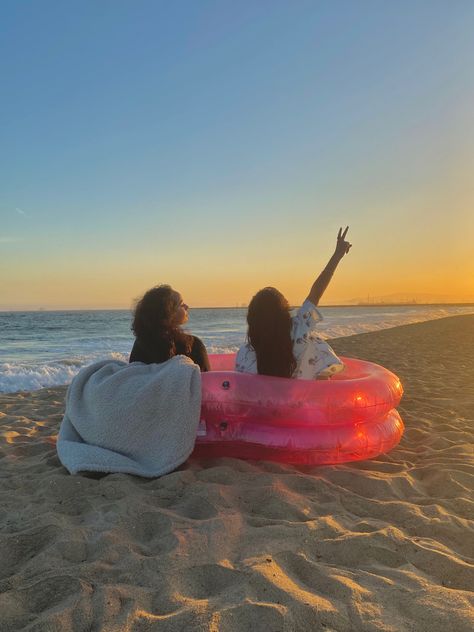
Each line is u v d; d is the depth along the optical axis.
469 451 3.78
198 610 1.70
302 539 2.24
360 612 1.70
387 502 2.72
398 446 4.04
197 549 2.14
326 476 3.17
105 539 2.23
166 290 3.66
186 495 2.78
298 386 3.38
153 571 1.97
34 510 2.61
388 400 3.57
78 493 2.83
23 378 7.93
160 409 3.20
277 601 1.75
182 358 3.40
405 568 2.03
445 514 2.57
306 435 3.39
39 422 4.89
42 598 1.82
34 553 2.19
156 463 3.13
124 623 1.65
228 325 30.98
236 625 1.63
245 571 1.95
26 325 30.89
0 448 3.86
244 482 2.98
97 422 3.24
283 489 2.82
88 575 1.94
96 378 3.43
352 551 2.15
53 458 3.54
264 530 2.31
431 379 7.68
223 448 3.48
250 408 3.35
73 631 1.63
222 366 4.95
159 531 2.37
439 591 1.82
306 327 3.57
